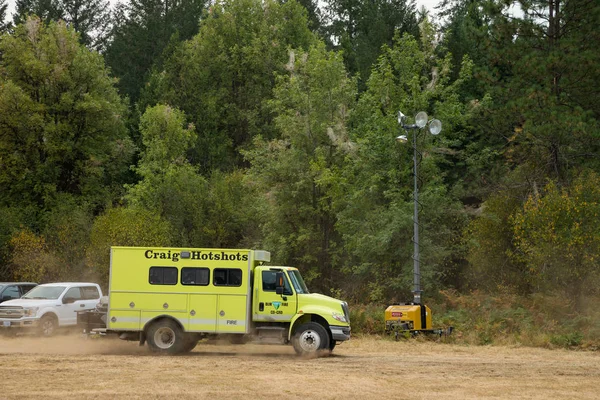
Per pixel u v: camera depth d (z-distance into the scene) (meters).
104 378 13.64
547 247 26.31
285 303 18.05
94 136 49.66
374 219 33.41
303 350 17.89
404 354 19.64
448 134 36.03
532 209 27.42
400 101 36.12
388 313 24.50
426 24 36.78
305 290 18.78
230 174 47.34
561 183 30.75
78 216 39.78
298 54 40.59
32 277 37.19
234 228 43.16
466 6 48.56
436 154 36.31
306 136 38.25
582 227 26.34
